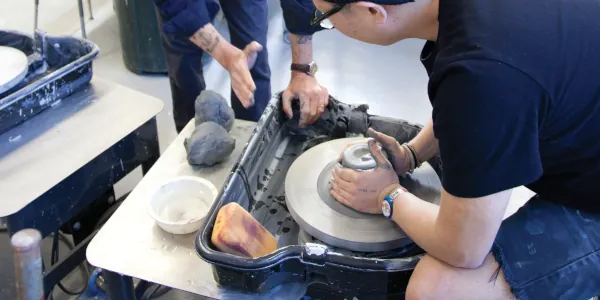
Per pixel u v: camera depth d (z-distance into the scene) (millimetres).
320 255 1115
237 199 1342
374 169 1254
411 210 1143
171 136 2375
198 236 1152
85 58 1587
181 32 1515
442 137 952
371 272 1124
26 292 926
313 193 1340
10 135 1469
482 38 897
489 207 975
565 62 921
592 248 1155
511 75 877
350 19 1040
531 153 930
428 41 1124
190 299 1586
